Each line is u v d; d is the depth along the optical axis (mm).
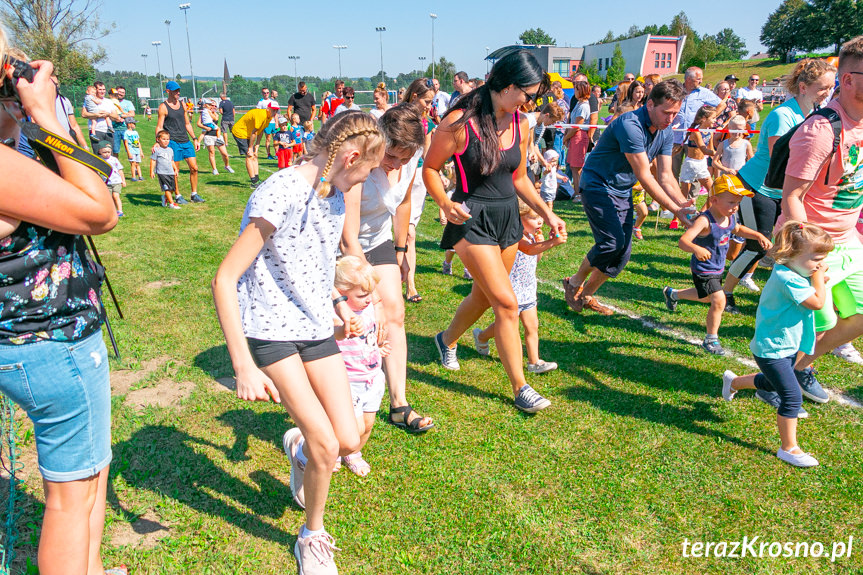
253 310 2334
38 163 1708
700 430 3723
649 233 8844
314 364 2465
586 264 5406
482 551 2727
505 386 4273
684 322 5547
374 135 2201
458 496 3080
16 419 3592
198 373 4301
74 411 1943
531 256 4281
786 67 77188
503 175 3600
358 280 2877
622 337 5184
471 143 3455
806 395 4074
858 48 3336
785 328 3326
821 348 3984
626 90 12602
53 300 1847
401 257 4152
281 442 3500
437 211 10609
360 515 2922
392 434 3625
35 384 1846
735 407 4000
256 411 3814
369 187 3412
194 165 10570
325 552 2557
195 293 5934
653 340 5125
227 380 4219
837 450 3508
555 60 73562
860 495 3117
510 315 3742
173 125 10141
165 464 3248
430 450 3463
